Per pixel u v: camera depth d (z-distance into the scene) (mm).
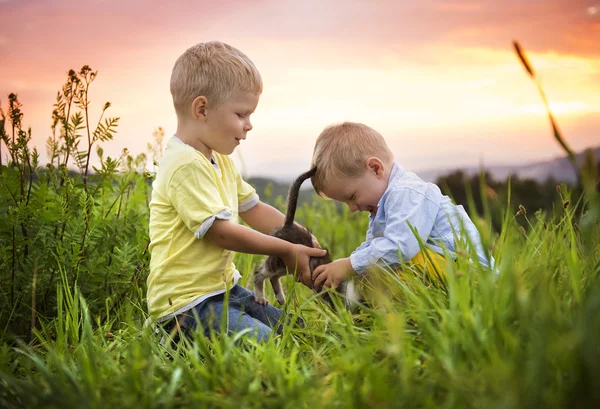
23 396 2979
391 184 4562
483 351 2711
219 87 4348
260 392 2904
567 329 2660
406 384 2602
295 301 4727
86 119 4922
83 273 4707
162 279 4344
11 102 4586
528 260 3602
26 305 4340
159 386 3066
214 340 3465
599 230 3707
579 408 2301
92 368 3051
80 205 4797
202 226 4148
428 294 3447
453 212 4500
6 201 4602
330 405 2736
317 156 4734
